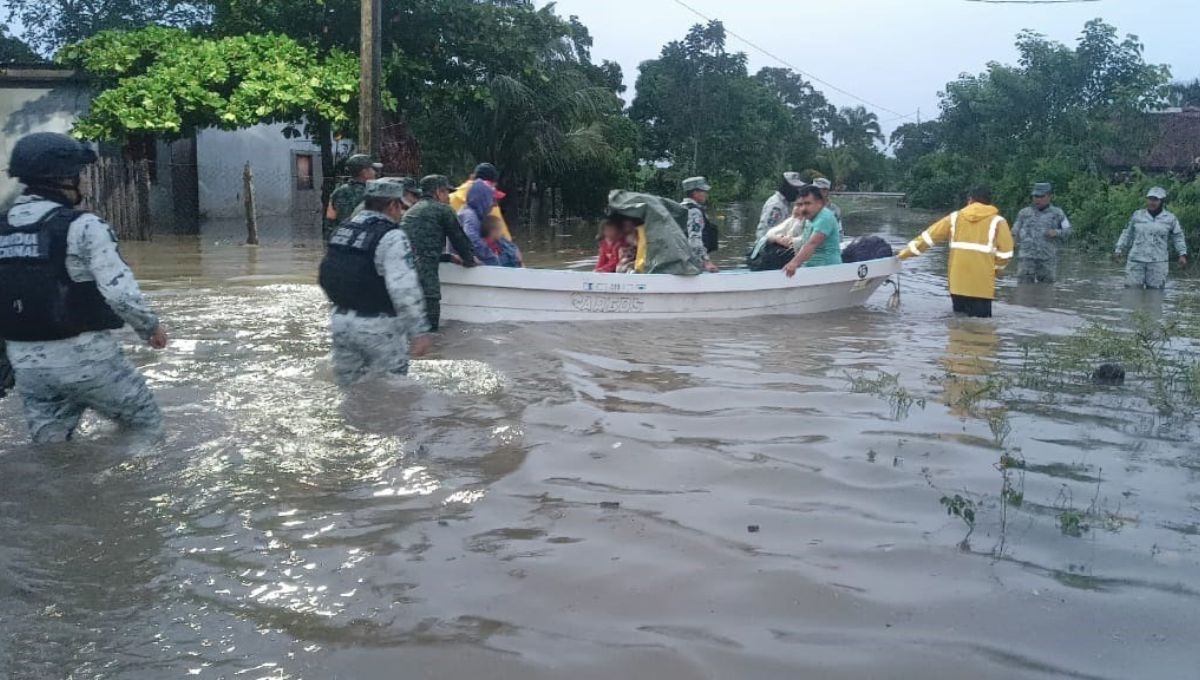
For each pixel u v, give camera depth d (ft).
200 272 43.93
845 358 25.05
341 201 31.99
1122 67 116.26
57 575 11.17
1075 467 15.46
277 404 18.57
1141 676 9.03
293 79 58.18
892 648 9.50
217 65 59.47
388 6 64.18
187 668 9.15
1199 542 12.35
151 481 14.30
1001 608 10.37
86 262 15.31
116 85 66.54
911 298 39.37
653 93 152.87
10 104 68.44
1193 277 56.44
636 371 22.62
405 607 10.37
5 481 14.21
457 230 28.37
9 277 15.01
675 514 13.12
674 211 33.22
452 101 69.15
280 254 53.47
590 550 11.88
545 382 21.07
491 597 10.62
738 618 10.16
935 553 11.84
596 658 9.32
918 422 18.11
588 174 101.91
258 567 11.39
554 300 29.99
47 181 15.61
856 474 14.89
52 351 15.52
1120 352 25.17
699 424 17.69
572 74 89.81
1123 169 113.91
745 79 156.35
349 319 20.20
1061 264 62.34
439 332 27.76
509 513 13.12
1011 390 21.33
